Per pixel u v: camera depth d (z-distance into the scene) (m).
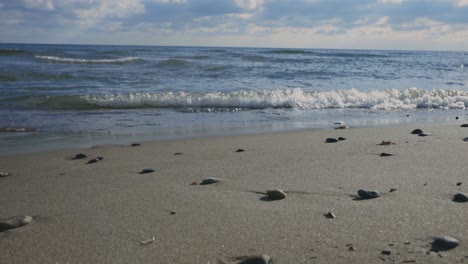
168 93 10.85
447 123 8.16
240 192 3.55
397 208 3.02
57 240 2.59
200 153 5.35
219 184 3.83
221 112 9.51
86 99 10.01
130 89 12.22
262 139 6.39
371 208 3.04
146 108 9.73
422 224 2.70
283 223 2.78
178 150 5.59
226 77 16.11
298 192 3.51
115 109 9.52
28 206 3.28
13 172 4.49
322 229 2.66
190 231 2.68
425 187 3.56
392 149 5.28
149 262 2.27
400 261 2.20
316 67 22.67
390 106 10.65
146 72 16.70
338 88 13.48
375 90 12.43
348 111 9.90
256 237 2.56
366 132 6.90
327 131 7.13
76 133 6.95
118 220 2.92
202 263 2.25
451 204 3.10
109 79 14.34
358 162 4.59
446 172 4.08
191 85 13.45
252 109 9.98
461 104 11.03
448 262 2.17
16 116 8.35
